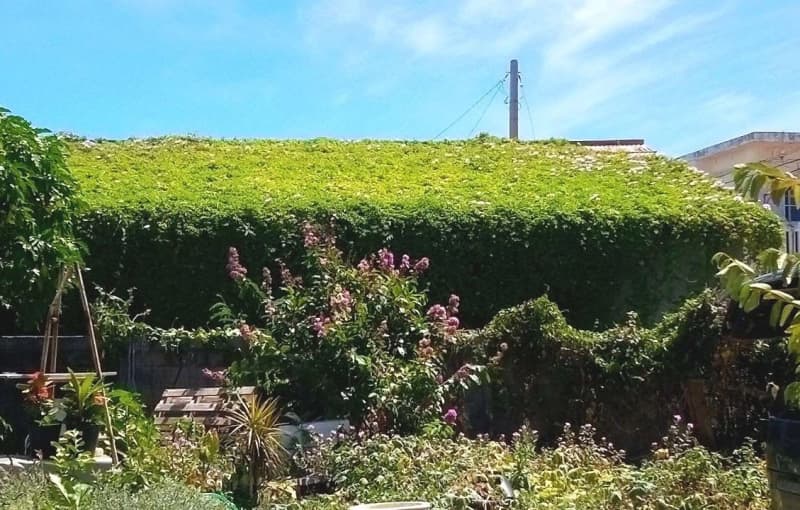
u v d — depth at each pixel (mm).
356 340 8391
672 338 9086
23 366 9445
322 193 11164
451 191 11672
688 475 6676
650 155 14555
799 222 17422
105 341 9289
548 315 9156
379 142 15586
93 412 6836
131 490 5539
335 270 8875
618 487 6492
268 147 14562
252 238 10258
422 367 8211
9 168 7031
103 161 12922
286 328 8570
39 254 7191
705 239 10953
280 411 7980
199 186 11445
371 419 7895
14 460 6738
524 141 16109
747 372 9078
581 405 9078
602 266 10844
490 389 9109
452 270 10578
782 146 23656
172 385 9273
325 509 5969
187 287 10234
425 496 6105
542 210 10875
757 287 3717
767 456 5570
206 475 6398
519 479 6500
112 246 10180
